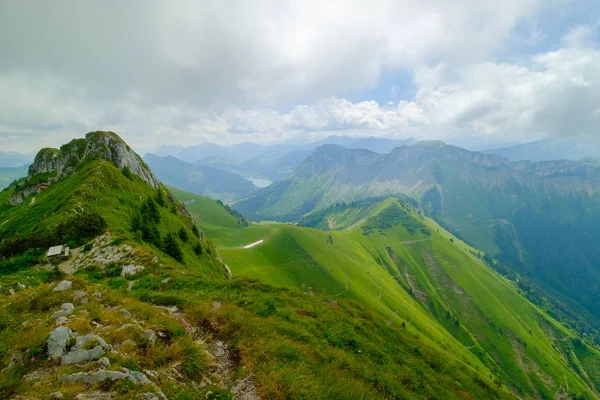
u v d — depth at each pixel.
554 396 171.12
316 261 192.38
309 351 17.39
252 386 12.09
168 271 33.94
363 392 15.36
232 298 25.36
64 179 98.62
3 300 16.92
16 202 108.94
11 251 42.84
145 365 11.01
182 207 116.12
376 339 27.83
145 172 113.81
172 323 14.74
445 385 25.09
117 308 15.71
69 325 12.03
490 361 189.62
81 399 8.70
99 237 46.12
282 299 28.64
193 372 11.83
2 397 8.72
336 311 31.75
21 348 10.65
